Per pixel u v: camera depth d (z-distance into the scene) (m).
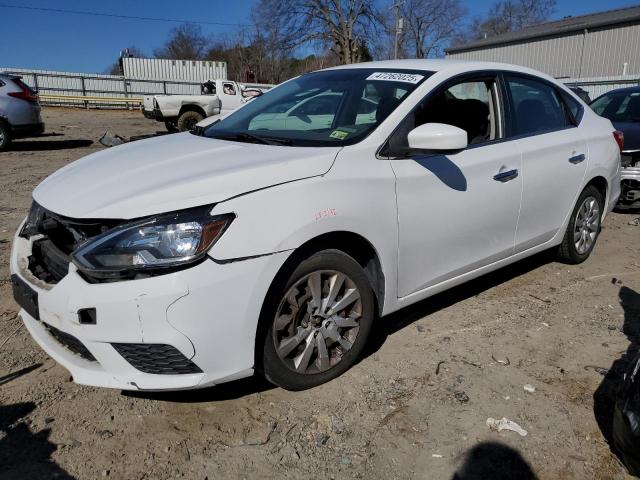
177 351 2.41
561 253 4.73
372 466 2.44
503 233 3.79
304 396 2.90
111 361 2.43
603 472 2.43
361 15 41.69
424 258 3.27
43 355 3.22
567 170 4.23
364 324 3.04
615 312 3.98
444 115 3.40
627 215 6.88
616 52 29.78
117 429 2.61
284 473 2.38
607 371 3.20
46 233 2.73
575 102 4.59
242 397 2.88
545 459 2.50
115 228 2.39
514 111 3.88
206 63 32.84
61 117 22.73
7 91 11.68
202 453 2.48
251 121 3.70
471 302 4.09
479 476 2.39
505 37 37.66
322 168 2.76
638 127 6.80
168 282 2.33
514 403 2.88
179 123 16.97
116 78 29.50
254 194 2.53
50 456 2.43
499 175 3.61
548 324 3.77
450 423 2.72
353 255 3.06
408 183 3.06
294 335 2.79
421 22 51.69
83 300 2.38
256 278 2.49
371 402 2.86
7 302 3.87
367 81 3.57
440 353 3.35
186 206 2.41
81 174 2.95
